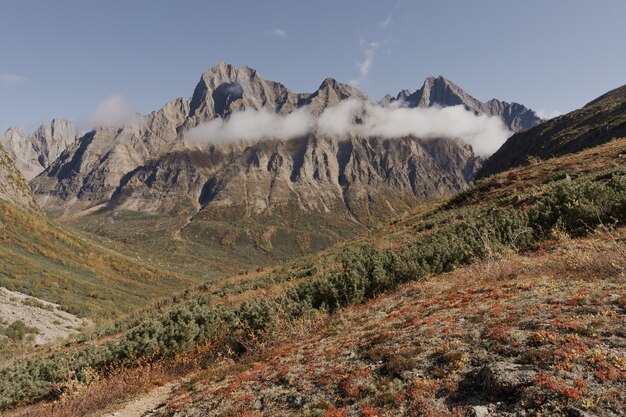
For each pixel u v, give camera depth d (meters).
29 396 14.77
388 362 8.23
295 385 8.94
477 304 10.64
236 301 28.38
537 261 14.28
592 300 8.36
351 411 6.98
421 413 6.25
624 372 5.54
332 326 14.07
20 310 35.06
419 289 15.62
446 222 32.59
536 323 7.85
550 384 5.63
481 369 6.72
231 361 14.42
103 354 16.02
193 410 9.47
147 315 31.80
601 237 15.19
